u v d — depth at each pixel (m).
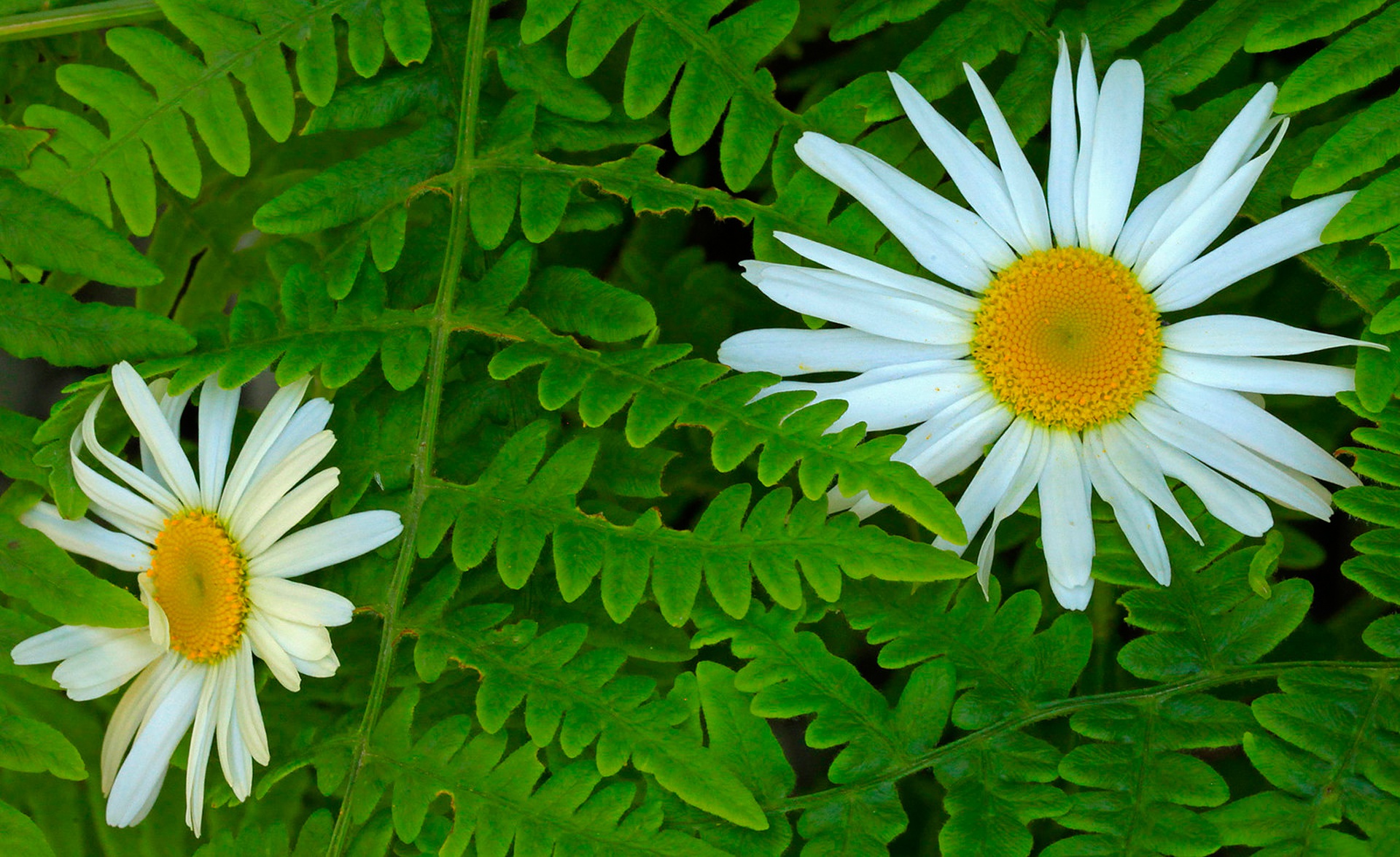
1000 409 0.38
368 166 0.38
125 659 0.38
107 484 0.38
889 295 0.38
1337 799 0.36
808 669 0.36
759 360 0.38
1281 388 0.37
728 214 0.38
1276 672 0.36
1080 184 0.38
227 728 0.38
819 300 0.38
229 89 0.38
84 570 0.37
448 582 0.37
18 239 0.38
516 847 0.36
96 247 0.38
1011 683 0.37
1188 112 0.37
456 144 0.38
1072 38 0.38
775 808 0.36
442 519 0.37
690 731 0.36
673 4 0.37
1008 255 0.38
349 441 0.38
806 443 0.36
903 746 0.36
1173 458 0.37
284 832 0.37
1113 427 0.38
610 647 0.38
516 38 0.38
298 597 0.37
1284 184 0.37
